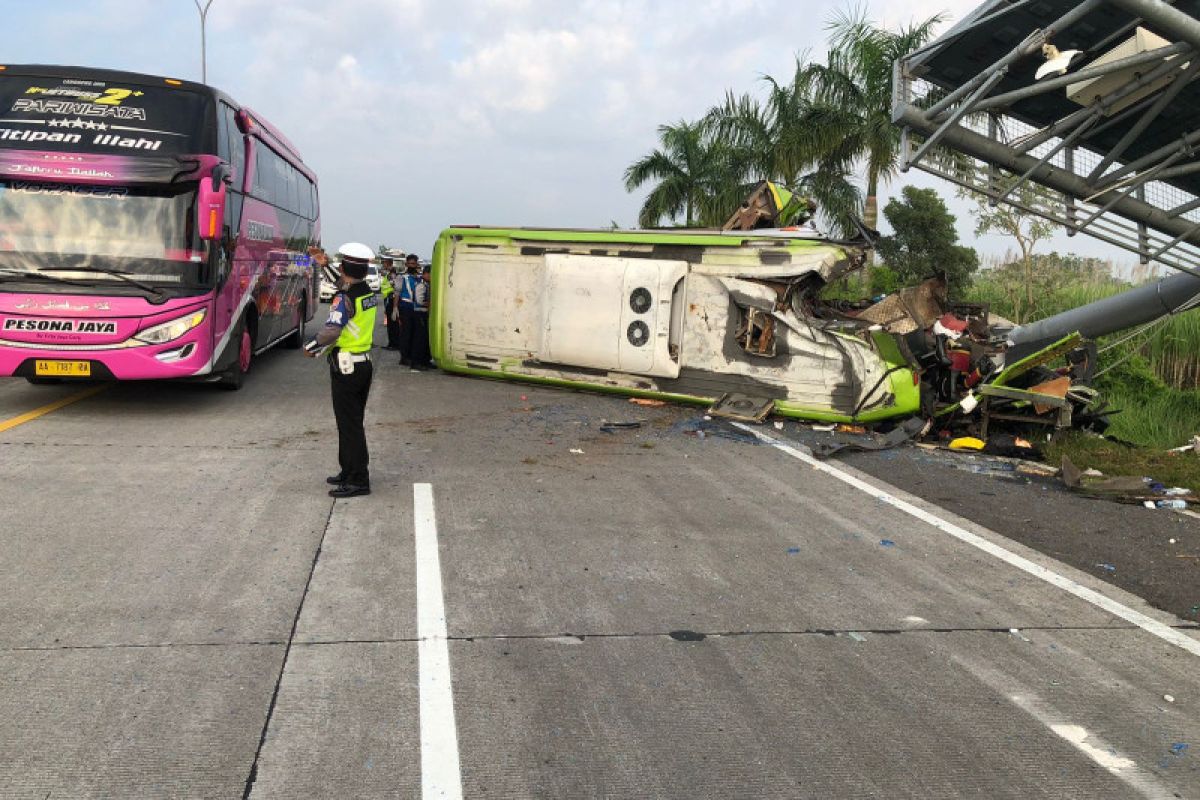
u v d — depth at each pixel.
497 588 4.75
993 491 7.46
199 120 9.38
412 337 13.83
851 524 6.32
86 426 8.42
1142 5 7.78
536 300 11.96
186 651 3.84
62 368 8.57
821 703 3.65
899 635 4.38
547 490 6.88
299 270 15.67
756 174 25.80
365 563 5.04
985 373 9.66
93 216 8.77
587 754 3.21
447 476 7.15
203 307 9.02
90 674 3.60
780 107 24.14
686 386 10.91
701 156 28.58
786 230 10.73
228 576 4.73
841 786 3.08
